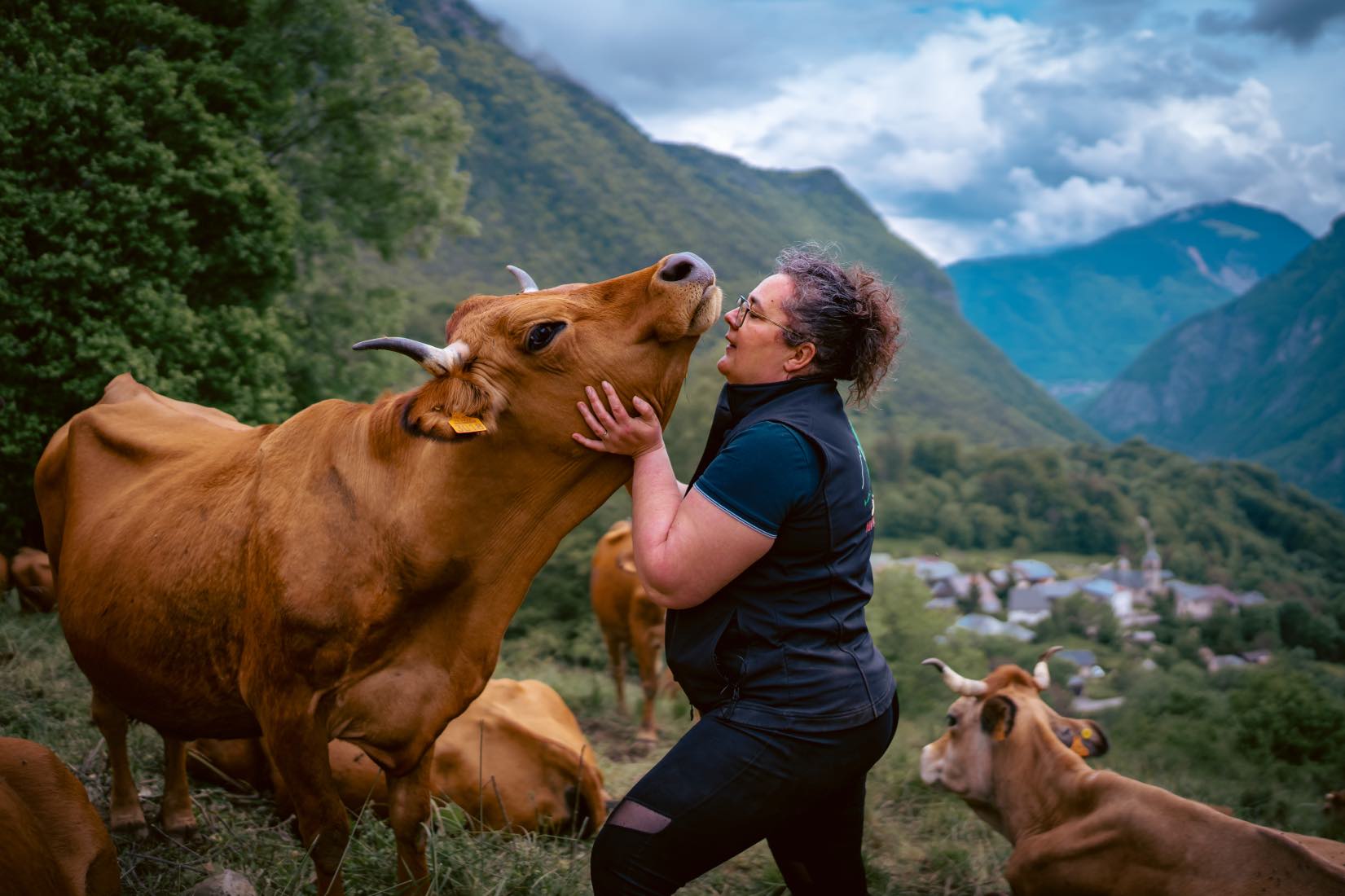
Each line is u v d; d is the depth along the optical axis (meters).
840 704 2.04
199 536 2.51
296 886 2.69
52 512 3.40
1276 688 8.05
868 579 2.19
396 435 2.30
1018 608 87.88
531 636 16.62
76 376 10.68
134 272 11.38
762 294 2.16
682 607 2.05
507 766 3.97
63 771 2.17
